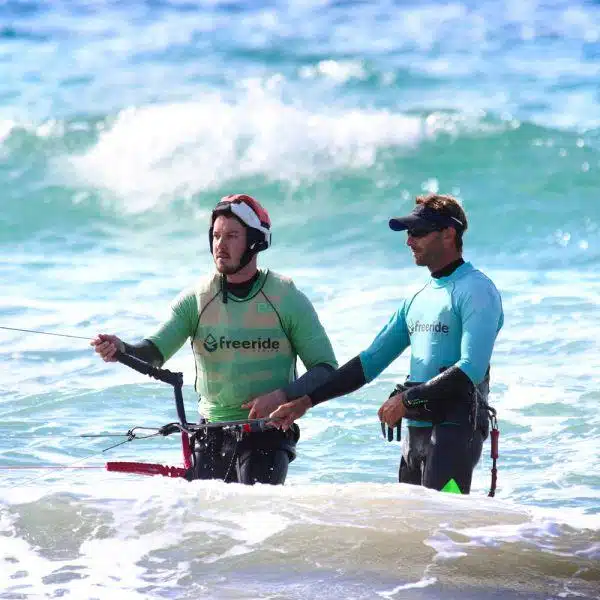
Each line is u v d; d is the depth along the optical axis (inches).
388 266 2247.8
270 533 586.9
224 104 3230.8
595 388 1291.8
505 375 1350.9
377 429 1173.1
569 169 2876.5
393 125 3063.5
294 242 2546.8
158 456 1066.7
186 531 588.4
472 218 2652.6
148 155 3002.0
